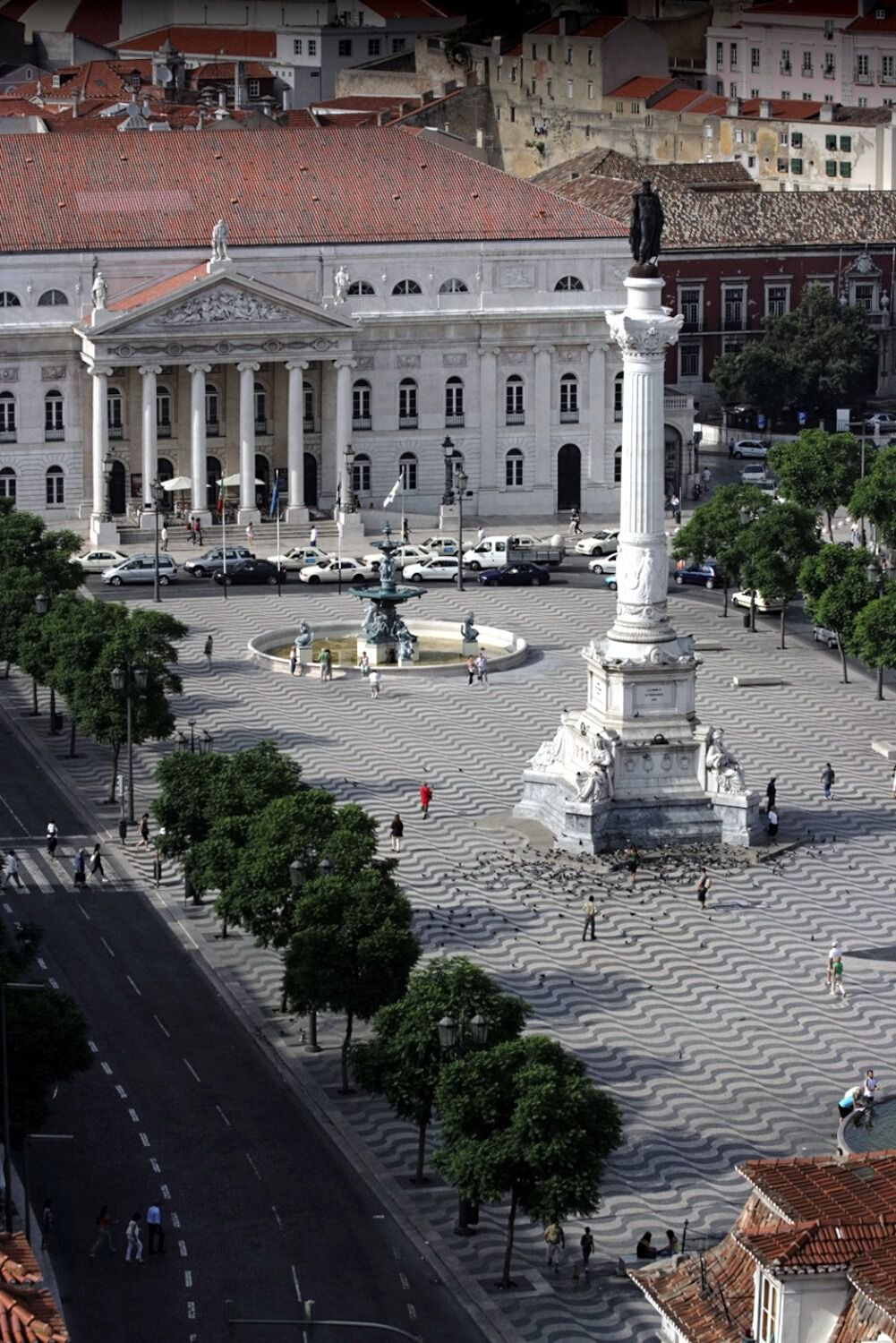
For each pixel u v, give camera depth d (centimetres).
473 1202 11500
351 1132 13050
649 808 17250
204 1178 12462
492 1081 11644
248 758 15638
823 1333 8744
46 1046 12269
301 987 13375
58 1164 12569
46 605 19862
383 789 18312
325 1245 11850
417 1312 11288
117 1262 11612
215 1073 13700
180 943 15525
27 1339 8431
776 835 17350
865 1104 13000
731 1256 9394
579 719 17800
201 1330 11038
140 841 17388
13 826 17675
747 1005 14625
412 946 13462
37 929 14000
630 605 17562
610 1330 11169
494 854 16975
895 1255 8756
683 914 15975
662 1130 13100
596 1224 12125
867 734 19762
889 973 15100
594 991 14788
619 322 17112
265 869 14162
